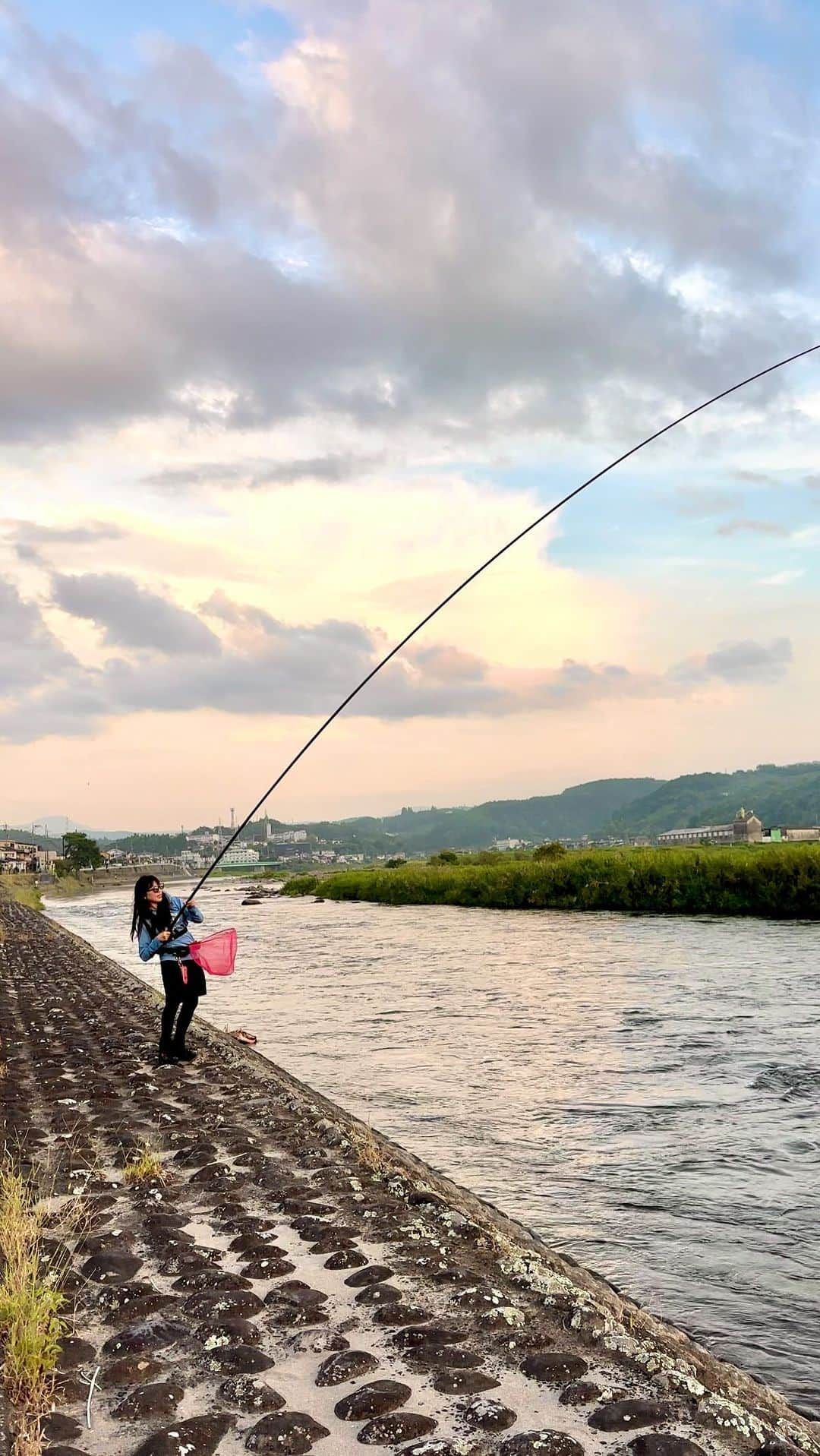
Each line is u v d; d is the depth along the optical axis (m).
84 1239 4.40
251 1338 3.39
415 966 20.83
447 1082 9.81
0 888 108.81
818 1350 4.38
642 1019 12.80
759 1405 3.23
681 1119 8.16
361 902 54.31
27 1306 3.32
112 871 197.88
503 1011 14.14
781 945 20.78
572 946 23.02
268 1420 2.74
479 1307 3.68
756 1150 7.27
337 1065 10.86
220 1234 4.62
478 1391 3.03
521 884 40.94
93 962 23.75
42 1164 5.68
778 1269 5.25
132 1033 11.66
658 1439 2.62
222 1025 13.92
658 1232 5.79
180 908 10.02
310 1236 4.55
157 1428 2.79
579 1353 3.31
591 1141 7.64
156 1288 3.88
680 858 33.56
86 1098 7.73
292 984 18.72
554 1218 6.04
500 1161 7.19
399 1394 2.92
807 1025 11.94
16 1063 9.64
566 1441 2.59
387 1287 3.83
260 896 74.25
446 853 84.00
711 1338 4.50
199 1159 5.88
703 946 21.39
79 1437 2.74
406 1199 5.23
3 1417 2.79
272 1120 7.03
